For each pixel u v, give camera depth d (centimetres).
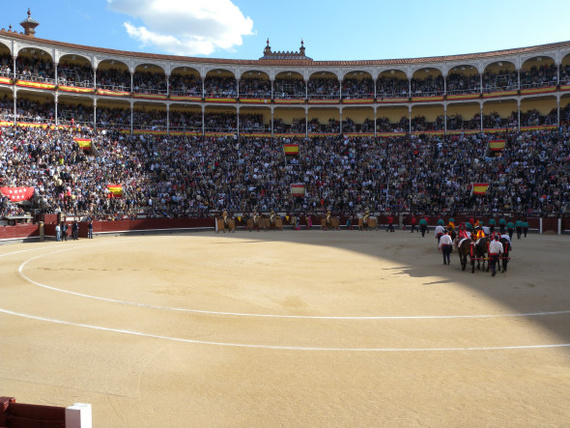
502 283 1872
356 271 2184
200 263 2470
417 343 1108
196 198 5319
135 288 1802
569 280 1934
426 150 5991
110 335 1188
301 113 7019
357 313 1397
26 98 5838
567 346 1081
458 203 5191
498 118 6425
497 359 995
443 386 854
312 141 6372
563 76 6125
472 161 5650
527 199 4994
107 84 6253
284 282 1905
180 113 6675
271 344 1108
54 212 4356
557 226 4488
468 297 1612
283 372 931
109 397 825
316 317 1352
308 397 815
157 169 5525
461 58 6400
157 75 6594
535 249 3070
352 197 5497
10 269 2350
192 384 877
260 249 3122
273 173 5775
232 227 4872
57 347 1095
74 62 6191
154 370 949
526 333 1184
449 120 6612
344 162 5959
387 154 6016
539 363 970
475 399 799
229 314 1391
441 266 2339
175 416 752
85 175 4947
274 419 737
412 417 736
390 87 6825
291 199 5453
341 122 6581
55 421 553
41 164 4722
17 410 564
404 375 909
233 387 862
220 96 6581
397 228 5238
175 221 5006
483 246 2125
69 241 4034
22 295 1692
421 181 5553
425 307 1470
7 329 1248
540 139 5634
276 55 7331
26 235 4009
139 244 3594
